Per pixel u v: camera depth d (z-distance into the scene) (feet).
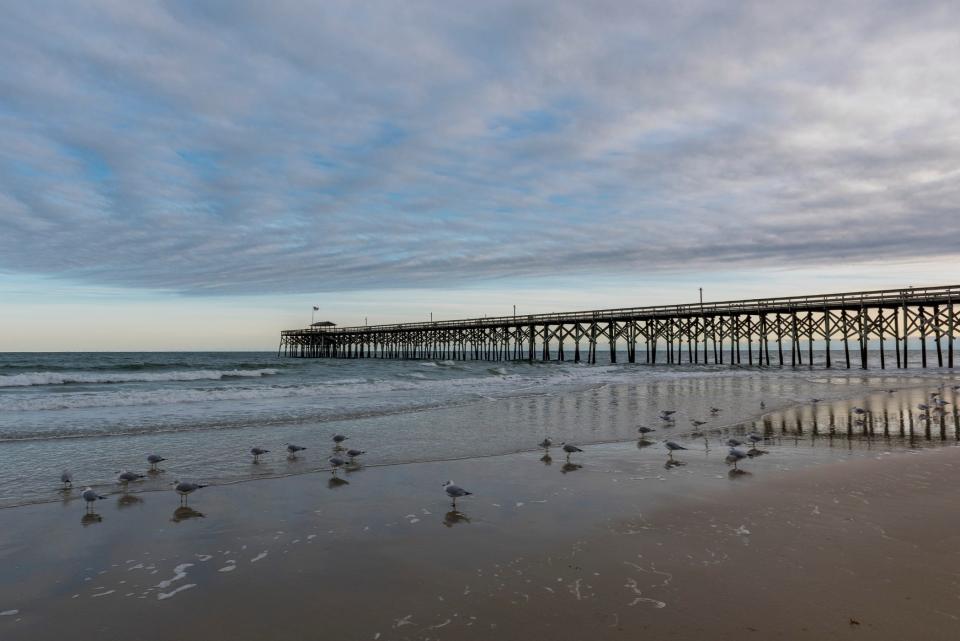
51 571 20.58
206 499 29.45
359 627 16.40
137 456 38.78
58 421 51.67
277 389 78.95
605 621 16.34
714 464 37.32
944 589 18.11
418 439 46.14
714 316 163.43
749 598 17.65
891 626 15.76
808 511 26.55
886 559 20.61
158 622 16.89
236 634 16.16
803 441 45.85
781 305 149.79
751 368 156.76
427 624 16.46
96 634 16.24
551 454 40.73
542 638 15.48
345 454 39.47
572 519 25.93
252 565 21.06
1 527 25.12
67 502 28.73
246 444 43.24
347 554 22.02
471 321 218.79
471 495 29.96
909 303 137.28
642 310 170.40
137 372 112.88
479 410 63.62
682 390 89.97
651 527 24.67
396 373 126.62
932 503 27.61
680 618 16.42
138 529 24.98
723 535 23.47
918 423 55.26
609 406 68.03
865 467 35.55
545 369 149.69
